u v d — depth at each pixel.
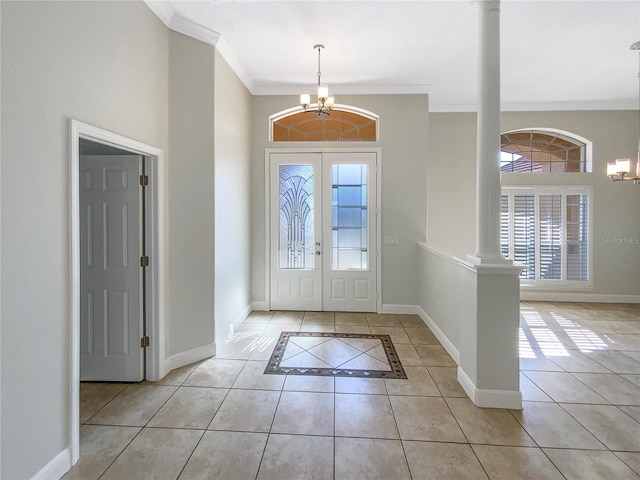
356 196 4.96
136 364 2.91
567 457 2.03
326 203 4.94
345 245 4.98
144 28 2.70
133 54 2.57
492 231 2.64
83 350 2.93
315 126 5.06
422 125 4.85
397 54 3.84
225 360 3.34
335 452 2.06
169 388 2.80
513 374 2.55
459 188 5.64
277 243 5.00
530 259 5.69
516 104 5.49
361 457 2.02
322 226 4.96
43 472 1.78
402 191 4.88
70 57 1.96
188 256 3.22
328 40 3.53
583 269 5.64
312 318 4.66
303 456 2.02
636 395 2.75
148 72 2.76
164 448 2.08
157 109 2.88
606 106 5.49
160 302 2.95
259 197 4.97
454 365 3.25
